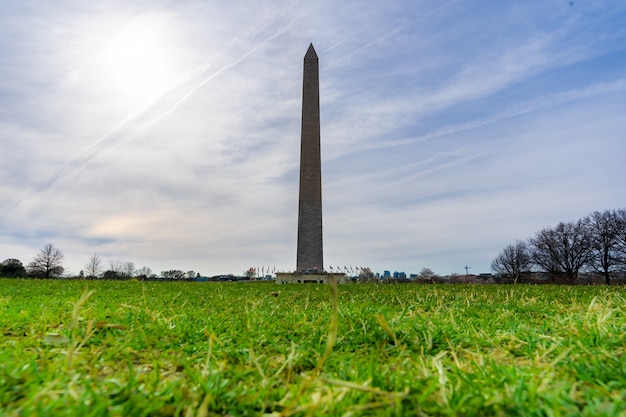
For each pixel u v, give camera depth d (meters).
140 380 1.94
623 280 43.09
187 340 2.99
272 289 9.69
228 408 1.61
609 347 2.38
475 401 1.56
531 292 7.89
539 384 1.77
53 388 1.76
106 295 6.73
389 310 4.70
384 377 1.88
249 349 2.51
